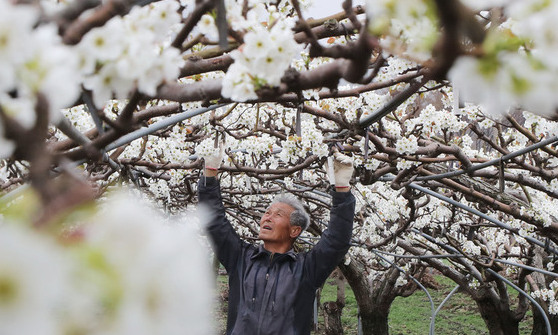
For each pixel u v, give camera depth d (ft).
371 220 26.07
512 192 17.65
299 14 3.22
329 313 39.01
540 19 1.63
